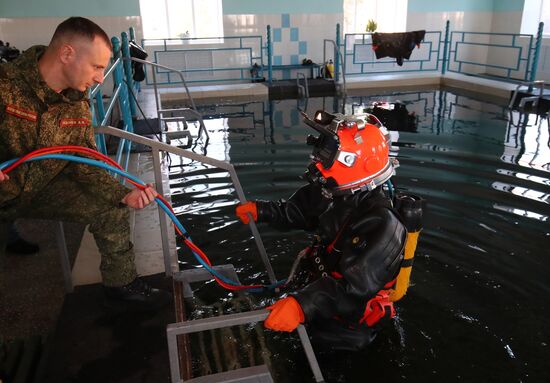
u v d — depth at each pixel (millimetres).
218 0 9406
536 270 2836
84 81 1652
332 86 9242
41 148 1697
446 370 2037
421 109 7531
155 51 9219
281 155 5086
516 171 4523
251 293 2539
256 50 9742
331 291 1772
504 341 2230
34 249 2896
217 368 2018
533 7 9719
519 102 7879
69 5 8688
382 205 1882
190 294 2492
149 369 1796
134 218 3219
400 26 10523
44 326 2242
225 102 8398
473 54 10820
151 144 2174
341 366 2031
